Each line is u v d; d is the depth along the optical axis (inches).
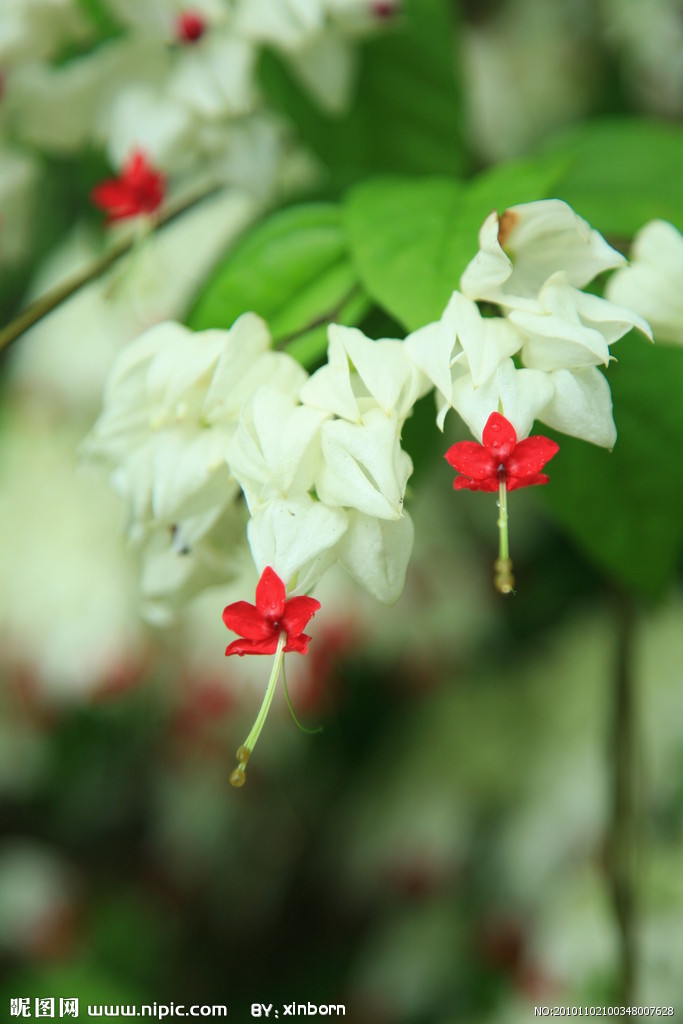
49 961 42.4
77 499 40.8
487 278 21.8
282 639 21.3
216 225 34.8
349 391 21.8
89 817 44.7
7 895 43.5
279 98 26.9
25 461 41.5
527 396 21.6
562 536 36.5
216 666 38.0
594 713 39.1
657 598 25.6
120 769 43.0
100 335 38.3
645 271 23.0
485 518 38.4
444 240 22.8
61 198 30.8
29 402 40.7
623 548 25.4
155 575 24.0
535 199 22.9
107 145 28.3
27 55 26.8
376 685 40.7
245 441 22.0
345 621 37.1
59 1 26.3
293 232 24.2
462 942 39.0
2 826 44.7
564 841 37.9
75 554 40.2
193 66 26.0
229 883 44.0
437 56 27.0
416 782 40.8
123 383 23.3
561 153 26.5
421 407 24.7
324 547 21.6
